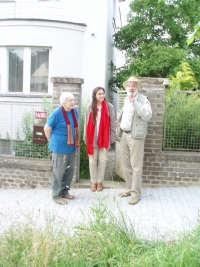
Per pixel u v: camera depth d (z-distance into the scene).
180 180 6.53
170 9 11.87
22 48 10.65
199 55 12.80
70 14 10.86
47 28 10.40
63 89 6.40
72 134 5.64
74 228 4.14
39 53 10.66
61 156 5.61
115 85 13.03
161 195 6.06
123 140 5.88
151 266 3.24
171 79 10.34
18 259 3.56
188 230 4.02
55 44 10.49
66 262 3.47
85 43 10.91
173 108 6.65
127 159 5.92
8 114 7.06
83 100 8.44
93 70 10.95
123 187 6.46
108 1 11.59
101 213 4.18
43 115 6.59
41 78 10.73
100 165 6.23
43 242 3.55
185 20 11.98
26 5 10.87
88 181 6.70
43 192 6.38
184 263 3.19
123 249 3.60
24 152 6.89
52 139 5.62
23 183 6.69
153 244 3.77
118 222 4.09
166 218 4.97
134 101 5.34
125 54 12.63
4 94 10.71
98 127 6.08
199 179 6.51
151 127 6.43
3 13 10.94
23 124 6.95
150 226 4.63
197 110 6.64
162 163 6.51
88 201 5.80
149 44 11.79
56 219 4.89
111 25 13.13
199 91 6.79
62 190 5.93
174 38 12.41
